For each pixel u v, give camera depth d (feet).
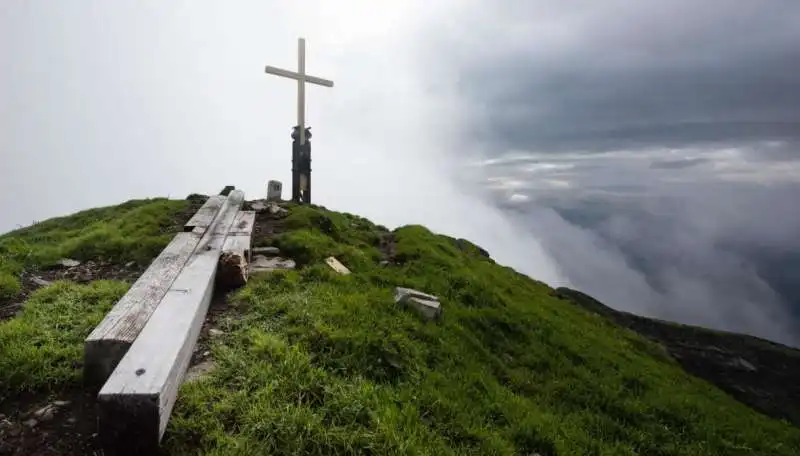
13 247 31.60
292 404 15.24
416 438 15.65
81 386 15.55
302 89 59.93
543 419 21.95
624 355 40.19
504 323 33.27
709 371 69.00
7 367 15.85
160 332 16.02
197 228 33.50
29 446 12.87
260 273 28.30
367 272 33.78
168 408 13.39
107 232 35.78
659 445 24.70
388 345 21.77
